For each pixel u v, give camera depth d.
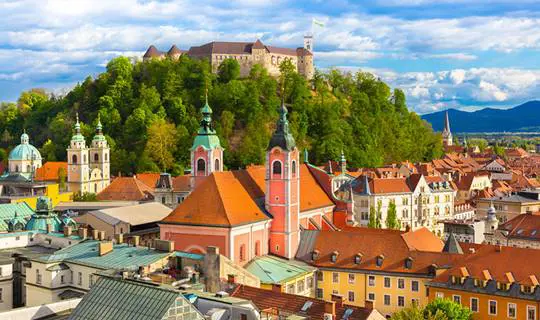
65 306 89.62
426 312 110.75
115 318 71.38
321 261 144.25
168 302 70.62
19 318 84.62
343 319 94.19
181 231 133.88
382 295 138.12
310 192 166.25
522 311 117.88
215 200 134.00
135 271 106.75
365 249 143.12
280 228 143.88
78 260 117.81
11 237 137.50
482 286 122.62
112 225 166.62
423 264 135.88
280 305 97.81
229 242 129.38
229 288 106.19
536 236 183.00
